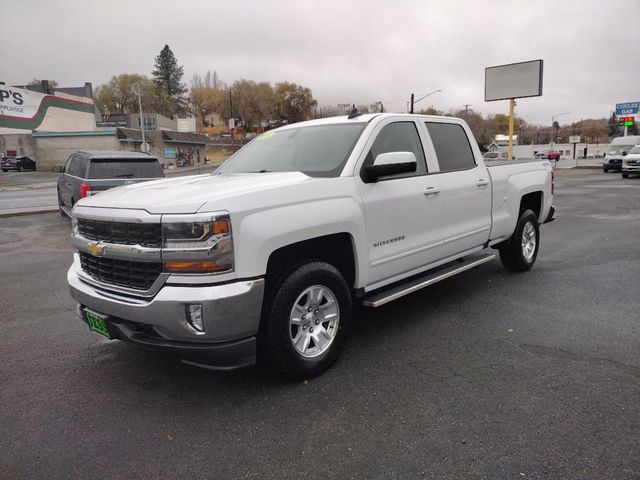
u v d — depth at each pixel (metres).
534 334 4.47
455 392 3.44
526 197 6.59
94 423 3.16
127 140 54.06
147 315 3.12
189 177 4.47
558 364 3.84
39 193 24.52
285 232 3.33
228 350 3.15
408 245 4.43
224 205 3.10
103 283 3.47
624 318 4.83
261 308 3.26
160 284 3.11
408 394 3.43
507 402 3.28
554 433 2.91
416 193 4.46
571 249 8.20
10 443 2.96
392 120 4.55
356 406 3.29
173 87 132.88
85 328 4.94
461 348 4.20
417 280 4.69
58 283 6.77
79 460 2.78
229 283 3.10
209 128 116.88
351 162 4.03
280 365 3.46
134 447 2.90
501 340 4.35
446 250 4.94
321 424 3.09
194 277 3.05
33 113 51.56
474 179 5.27
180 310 3.04
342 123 4.58
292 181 3.59
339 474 2.61
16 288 6.52
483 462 2.67
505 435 2.91
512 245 6.30
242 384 3.64
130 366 4.02
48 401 3.46
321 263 3.66
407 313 5.13
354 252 3.90
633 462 2.63
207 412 3.27
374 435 2.95
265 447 2.87
